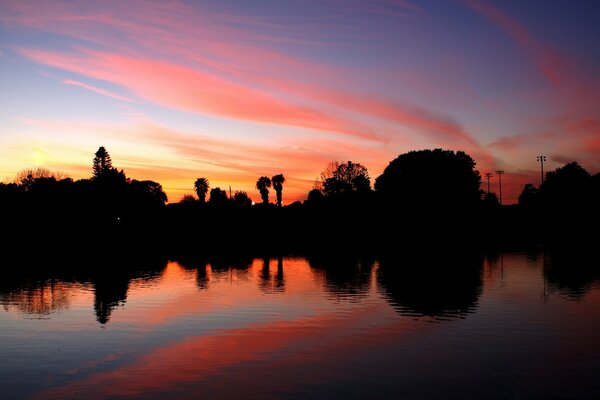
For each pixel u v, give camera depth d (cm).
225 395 1019
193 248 5975
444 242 6469
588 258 4081
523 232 7919
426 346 1381
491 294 2264
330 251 5312
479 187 8469
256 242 7088
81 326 1689
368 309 1948
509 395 1004
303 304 2086
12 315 1894
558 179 8538
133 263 4106
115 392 1045
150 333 1579
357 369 1183
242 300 2206
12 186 8069
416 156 8400
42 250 5562
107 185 8262
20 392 1053
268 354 1324
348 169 9850
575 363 1209
